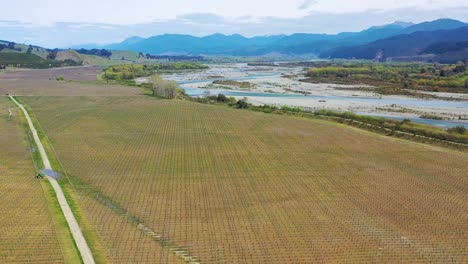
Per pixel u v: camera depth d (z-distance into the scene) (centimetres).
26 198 4844
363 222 4369
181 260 3553
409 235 4094
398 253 3741
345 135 8462
